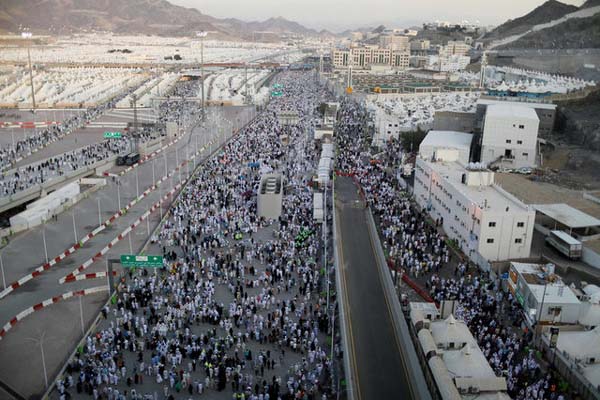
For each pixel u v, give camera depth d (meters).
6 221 89.31
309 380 46.38
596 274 66.12
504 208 71.44
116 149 135.00
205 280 64.62
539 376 46.97
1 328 53.88
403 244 76.88
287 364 48.97
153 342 50.81
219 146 145.50
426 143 119.31
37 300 60.09
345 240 78.62
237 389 45.34
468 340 48.38
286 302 59.94
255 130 165.38
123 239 78.19
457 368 43.94
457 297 60.41
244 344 51.12
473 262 71.88
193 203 92.94
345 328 54.09
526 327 54.53
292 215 88.00
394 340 52.91
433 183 89.56
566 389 45.03
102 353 48.34
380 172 119.00
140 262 58.75
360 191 103.25
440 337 48.66
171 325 54.12
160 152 138.62
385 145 147.12
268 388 44.41
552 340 49.16
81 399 43.59
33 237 79.00
